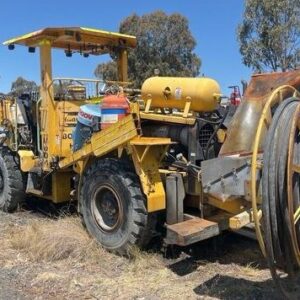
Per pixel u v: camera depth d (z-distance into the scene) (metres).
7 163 8.03
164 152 5.64
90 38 7.59
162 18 28.50
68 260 5.64
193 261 5.57
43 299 4.61
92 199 6.05
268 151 3.84
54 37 7.22
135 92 6.84
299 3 22.14
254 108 4.85
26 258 5.72
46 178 7.46
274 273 3.95
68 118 7.26
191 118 5.60
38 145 7.68
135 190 5.55
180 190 5.49
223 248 5.92
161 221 5.81
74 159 6.37
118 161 5.75
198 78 5.61
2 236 6.59
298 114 3.86
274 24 22.53
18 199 8.10
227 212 5.34
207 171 4.59
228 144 4.92
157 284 4.91
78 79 7.43
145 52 28.59
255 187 3.95
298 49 22.56
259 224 4.02
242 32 23.19
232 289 4.71
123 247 5.68
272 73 4.90
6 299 4.62
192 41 29.06
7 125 8.20
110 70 22.44
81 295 4.70
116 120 6.02
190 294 4.64
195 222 5.25
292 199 3.88
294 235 3.88
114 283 4.96
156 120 5.83
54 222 6.95
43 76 7.22
